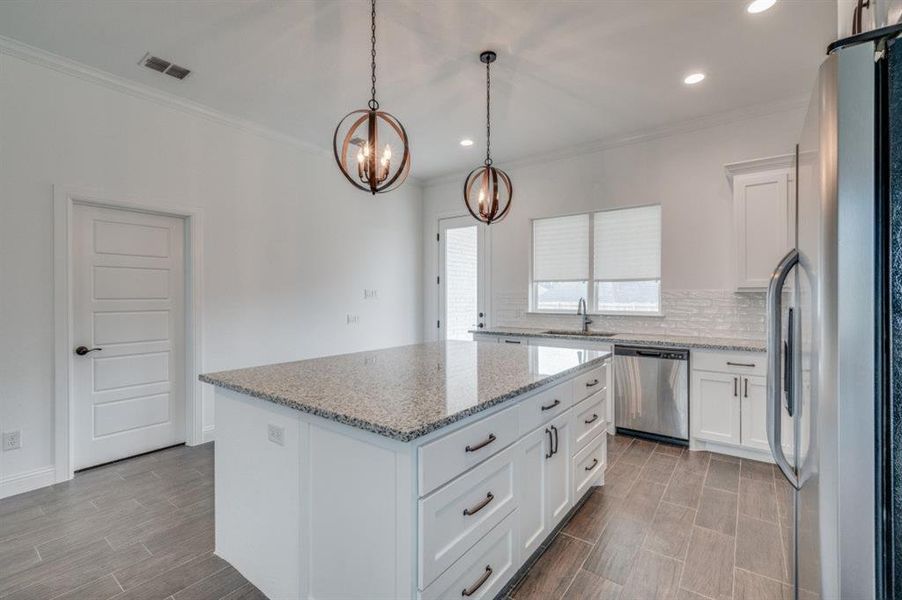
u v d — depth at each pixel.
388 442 1.39
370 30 2.64
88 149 3.06
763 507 2.57
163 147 3.46
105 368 3.26
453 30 2.65
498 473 1.72
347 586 1.52
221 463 2.07
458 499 1.49
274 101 3.59
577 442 2.45
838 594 0.83
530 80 3.25
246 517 1.94
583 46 2.82
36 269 2.84
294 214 4.43
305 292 4.54
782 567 2.02
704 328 3.97
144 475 3.06
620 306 4.52
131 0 2.36
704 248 3.97
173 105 3.50
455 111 3.79
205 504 2.64
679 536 2.28
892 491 0.79
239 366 3.96
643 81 3.27
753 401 3.25
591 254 4.64
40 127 2.86
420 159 5.07
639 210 4.36
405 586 1.35
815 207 0.95
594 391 2.69
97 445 3.21
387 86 3.35
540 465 2.04
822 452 0.86
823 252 0.85
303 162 4.51
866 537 0.81
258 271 4.11
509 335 4.63
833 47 0.84
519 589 1.89
